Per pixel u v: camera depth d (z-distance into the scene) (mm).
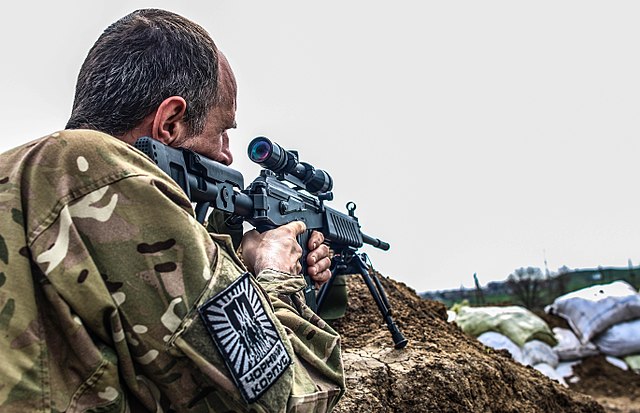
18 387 1018
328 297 3000
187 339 1140
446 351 3051
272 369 1230
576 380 8016
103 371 1100
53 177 1141
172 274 1154
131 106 1420
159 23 1466
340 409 2328
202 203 1683
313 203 2602
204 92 1525
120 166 1179
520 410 3084
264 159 2201
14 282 1062
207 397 1181
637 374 8070
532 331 7566
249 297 1249
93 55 1463
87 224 1126
